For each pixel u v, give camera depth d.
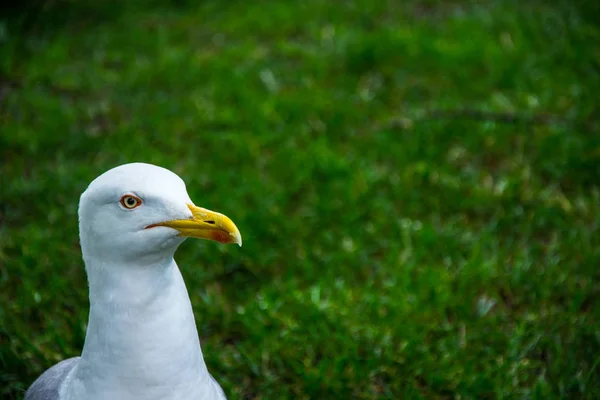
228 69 8.97
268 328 5.70
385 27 9.81
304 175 7.24
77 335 5.50
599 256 6.18
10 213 6.80
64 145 7.74
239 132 7.93
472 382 5.16
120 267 3.47
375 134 7.84
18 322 5.64
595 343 5.39
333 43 9.50
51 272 6.12
